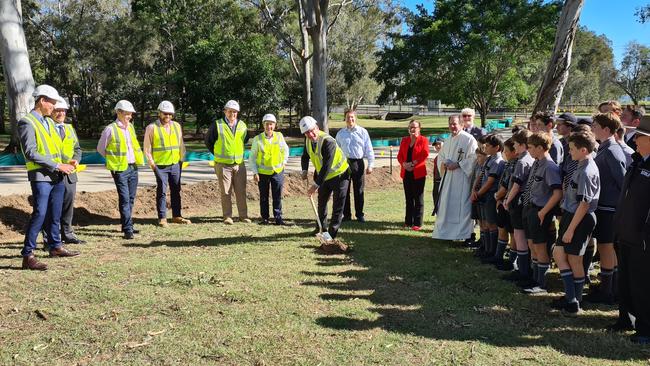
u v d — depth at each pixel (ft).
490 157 22.57
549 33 95.14
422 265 21.99
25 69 48.96
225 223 30.86
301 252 23.71
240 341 13.80
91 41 132.87
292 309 16.17
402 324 15.25
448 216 26.13
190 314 15.61
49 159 20.13
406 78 112.57
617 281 16.34
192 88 108.68
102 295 17.10
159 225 29.86
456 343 13.98
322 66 72.28
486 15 99.40
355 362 12.75
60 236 23.84
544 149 17.88
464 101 109.40
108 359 12.78
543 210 17.62
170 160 29.73
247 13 123.03
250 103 109.50
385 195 45.73
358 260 22.54
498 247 21.83
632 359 13.19
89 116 140.77
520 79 112.16
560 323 15.62
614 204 17.06
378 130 138.82
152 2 122.72
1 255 22.48
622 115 21.76
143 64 139.13
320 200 26.12
